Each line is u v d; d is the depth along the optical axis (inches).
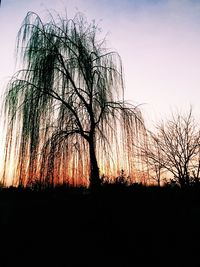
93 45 419.5
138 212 323.6
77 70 401.4
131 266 239.0
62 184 363.9
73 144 375.6
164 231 292.5
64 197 354.3
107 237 290.8
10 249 273.7
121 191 353.1
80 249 271.3
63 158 365.1
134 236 288.7
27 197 357.1
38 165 363.3
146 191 357.7
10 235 301.9
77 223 317.1
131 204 335.0
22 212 335.6
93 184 367.6
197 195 351.6
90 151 381.1
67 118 379.2
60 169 363.9
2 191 358.0
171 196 347.9
